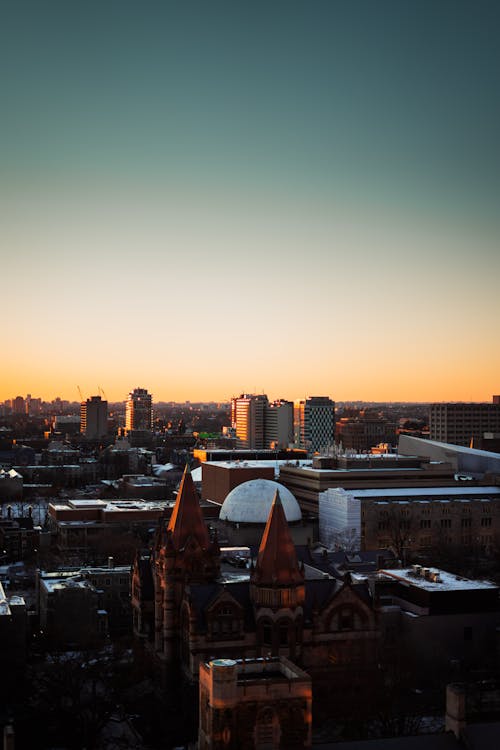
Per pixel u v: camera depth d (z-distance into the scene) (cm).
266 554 14625
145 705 14850
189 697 14100
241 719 9075
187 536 15700
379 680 14100
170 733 13875
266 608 14475
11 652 15950
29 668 16775
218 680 9006
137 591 16850
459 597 16275
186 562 15500
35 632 19838
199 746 9569
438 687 15050
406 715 13388
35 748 13750
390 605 16850
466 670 15762
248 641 14488
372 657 14738
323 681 14325
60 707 14338
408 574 17962
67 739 13925
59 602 18988
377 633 14925
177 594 15425
